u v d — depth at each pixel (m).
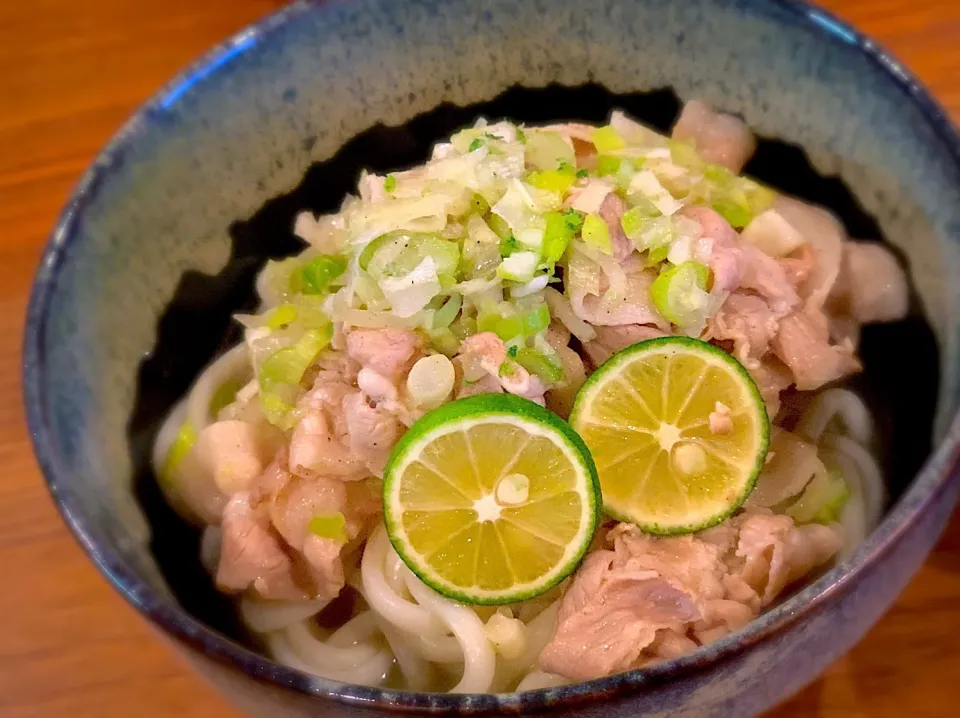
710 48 0.22
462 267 0.20
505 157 0.21
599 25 0.23
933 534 0.16
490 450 0.18
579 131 0.23
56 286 0.18
